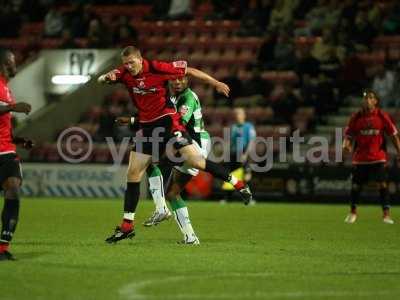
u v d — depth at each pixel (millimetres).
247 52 98750
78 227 49375
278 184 80125
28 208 67188
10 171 32688
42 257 33594
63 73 95500
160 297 24766
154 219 44219
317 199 79125
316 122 86750
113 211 64062
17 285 26953
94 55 95375
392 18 93875
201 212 64875
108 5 108250
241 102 91562
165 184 49375
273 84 92938
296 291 26141
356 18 92938
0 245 32594
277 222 55219
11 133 33156
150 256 34188
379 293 25984
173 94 40562
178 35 102750
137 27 104000
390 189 77750
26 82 95000
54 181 85375
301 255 35469
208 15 103250
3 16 106000
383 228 51375
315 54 91375
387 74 86938
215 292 25750
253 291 26016
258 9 99688
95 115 94500
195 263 32219
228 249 37344
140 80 37125
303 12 99250
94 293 25531
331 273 30062
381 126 57188
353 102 89938
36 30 107250
